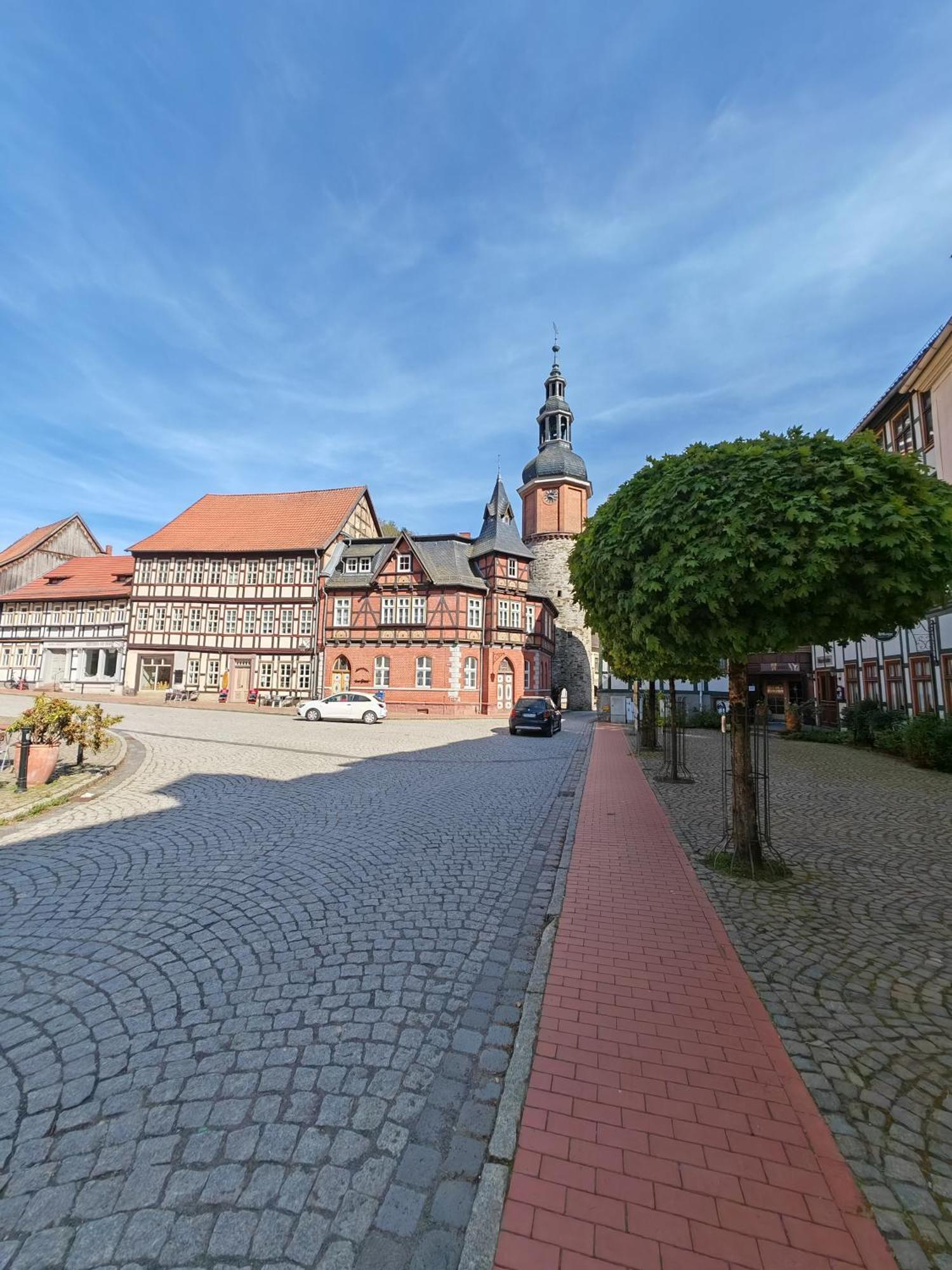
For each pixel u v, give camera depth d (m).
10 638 42.28
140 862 5.78
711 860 5.92
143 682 37.06
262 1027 3.06
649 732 16.08
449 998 3.39
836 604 4.29
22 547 47.25
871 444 4.54
